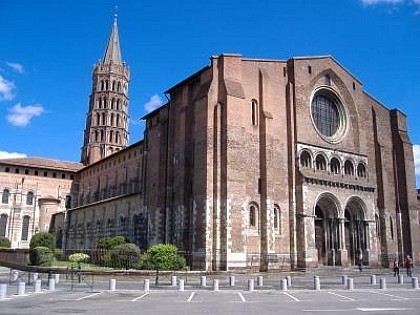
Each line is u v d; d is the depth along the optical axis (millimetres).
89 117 109500
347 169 50094
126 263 37750
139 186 63188
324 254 46719
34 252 43094
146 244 49781
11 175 90062
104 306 18297
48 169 92750
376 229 50969
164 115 50906
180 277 34250
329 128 51000
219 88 42094
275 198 43031
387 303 19906
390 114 57562
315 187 45125
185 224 43406
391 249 51969
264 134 43375
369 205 49938
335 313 16172
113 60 111625
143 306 18312
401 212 54312
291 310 17062
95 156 103312
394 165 55875
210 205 39125
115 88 109688
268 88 45188
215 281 26219
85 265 41344
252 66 45000
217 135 40562
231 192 39094
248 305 18797
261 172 42938
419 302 20406
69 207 92875
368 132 54094
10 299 21203
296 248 43094
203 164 40219
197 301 20422
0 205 88000
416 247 53469
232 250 38125
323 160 47750
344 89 52438
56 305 18672
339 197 47156
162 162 49125
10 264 48875
